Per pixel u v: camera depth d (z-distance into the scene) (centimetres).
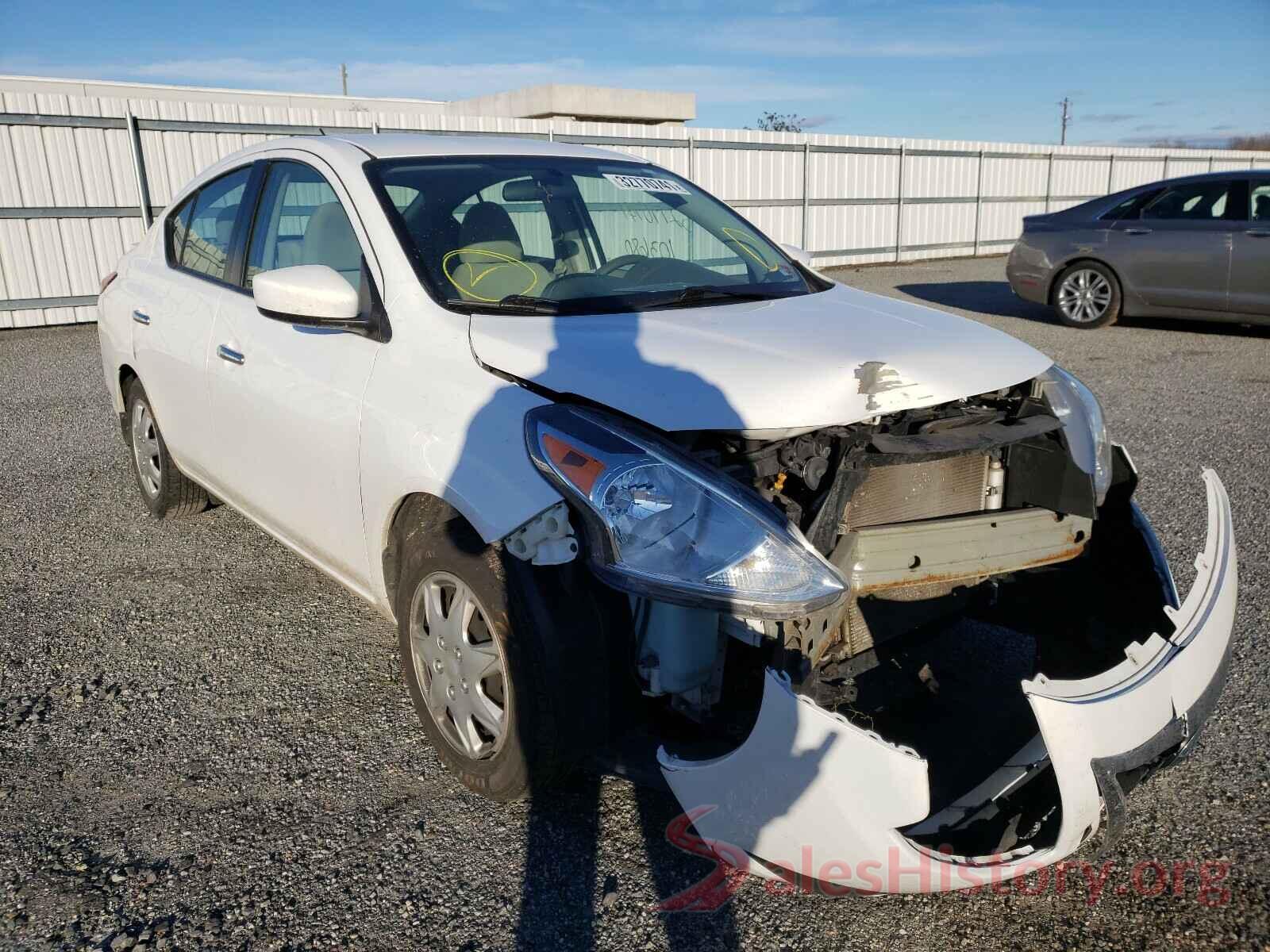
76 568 417
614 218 337
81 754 282
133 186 1222
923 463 253
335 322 275
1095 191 2444
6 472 561
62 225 1186
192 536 455
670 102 3362
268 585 400
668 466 208
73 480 543
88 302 1220
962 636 322
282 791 265
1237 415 675
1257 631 349
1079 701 195
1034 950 212
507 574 225
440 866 235
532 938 213
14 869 233
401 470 252
